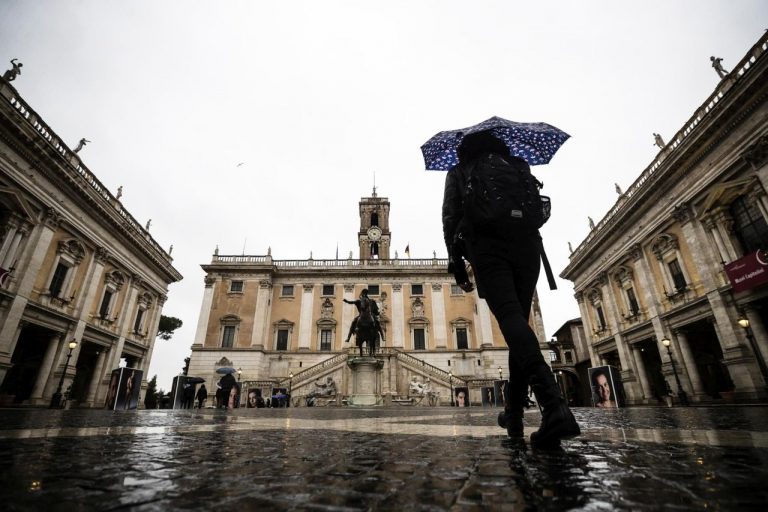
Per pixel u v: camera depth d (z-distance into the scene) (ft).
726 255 57.52
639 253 76.54
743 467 4.09
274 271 132.16
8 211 57.88
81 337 72.13
